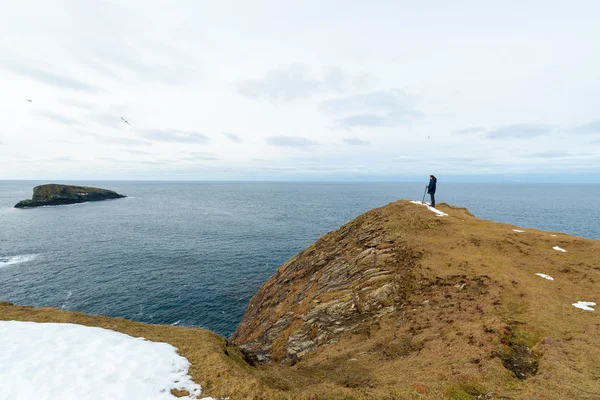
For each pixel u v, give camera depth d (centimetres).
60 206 17700
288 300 3591
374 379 1350
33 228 10762
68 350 1309
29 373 1117
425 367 1366
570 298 1834
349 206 18675
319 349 2242
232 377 1191
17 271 6253
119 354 1304
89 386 1062
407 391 1138
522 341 1454
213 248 8181
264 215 14550
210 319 4538
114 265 6681
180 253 7681
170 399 1040
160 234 9900
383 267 2764
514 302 1825
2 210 15862
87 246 8312
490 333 1513
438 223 3412
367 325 2200
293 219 13138
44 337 1428
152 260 7081
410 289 2356
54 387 1046
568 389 1049
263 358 2095
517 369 1256
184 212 15812
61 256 7331
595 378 1101
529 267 2322
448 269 2444
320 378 1480
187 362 1313
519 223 10875
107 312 4606
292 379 1415
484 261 2477
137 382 1108
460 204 18475
